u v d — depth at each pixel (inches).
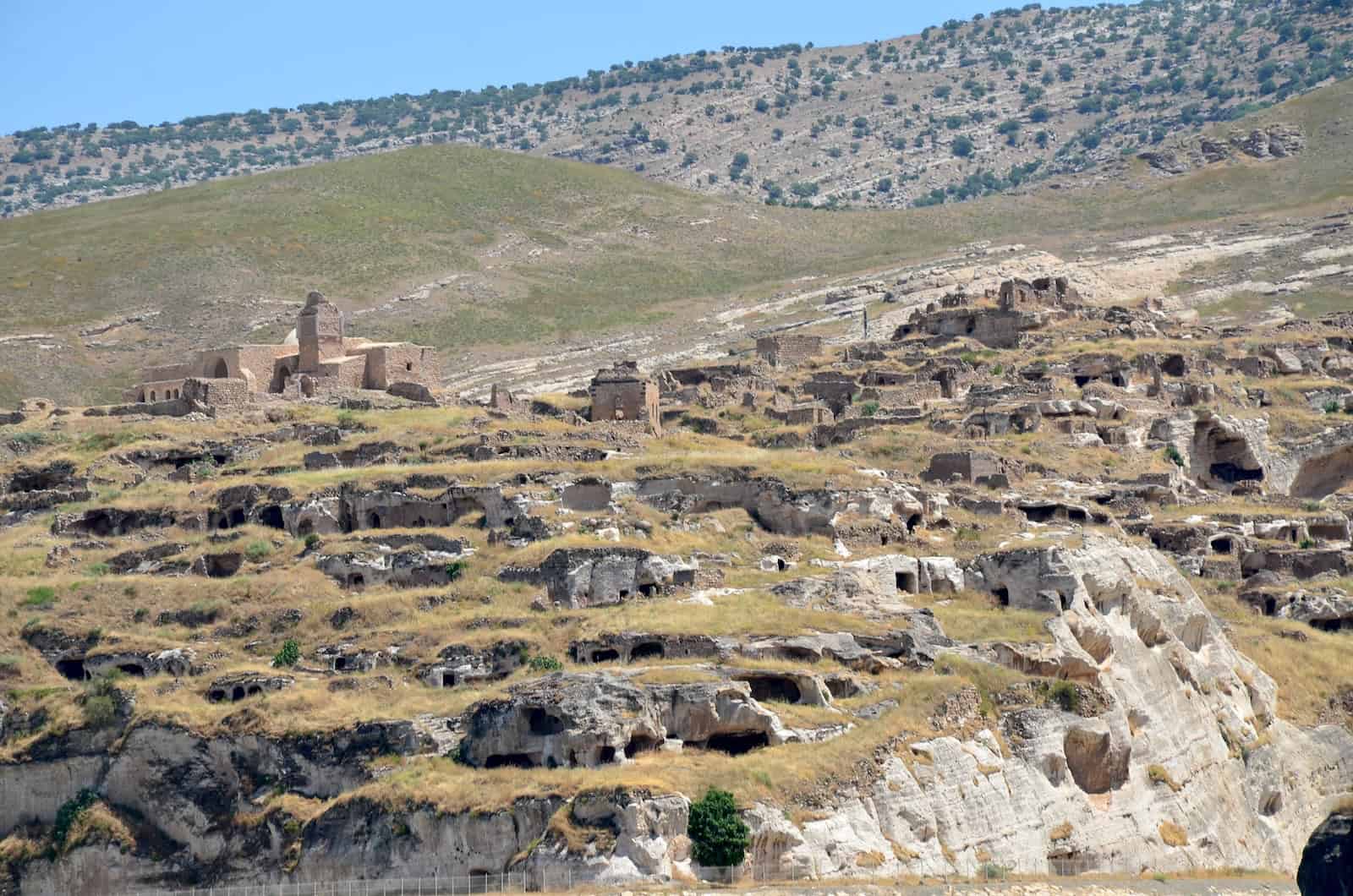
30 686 5167.3
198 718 4872.0
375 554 5590.6
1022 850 4576.8
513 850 4185.5
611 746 4347.9
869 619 5054.1
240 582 5536.4
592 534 5541.3
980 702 4800.7
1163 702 5221.5
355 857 4362.7
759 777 4242.1
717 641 4810.5
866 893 4094.5
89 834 4808.1
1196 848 4955.7
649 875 4035.4
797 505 5777.6
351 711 4771.2
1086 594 5265.8
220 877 4626.0
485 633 5014.8
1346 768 5639.8
